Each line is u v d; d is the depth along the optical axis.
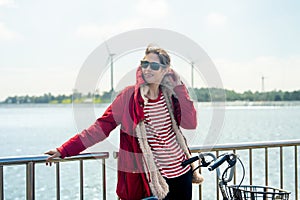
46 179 16.59
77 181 15.57
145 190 2.95
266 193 2.62
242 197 2.67
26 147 32.72
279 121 51.44
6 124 78.31
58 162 3.25
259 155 14.41
